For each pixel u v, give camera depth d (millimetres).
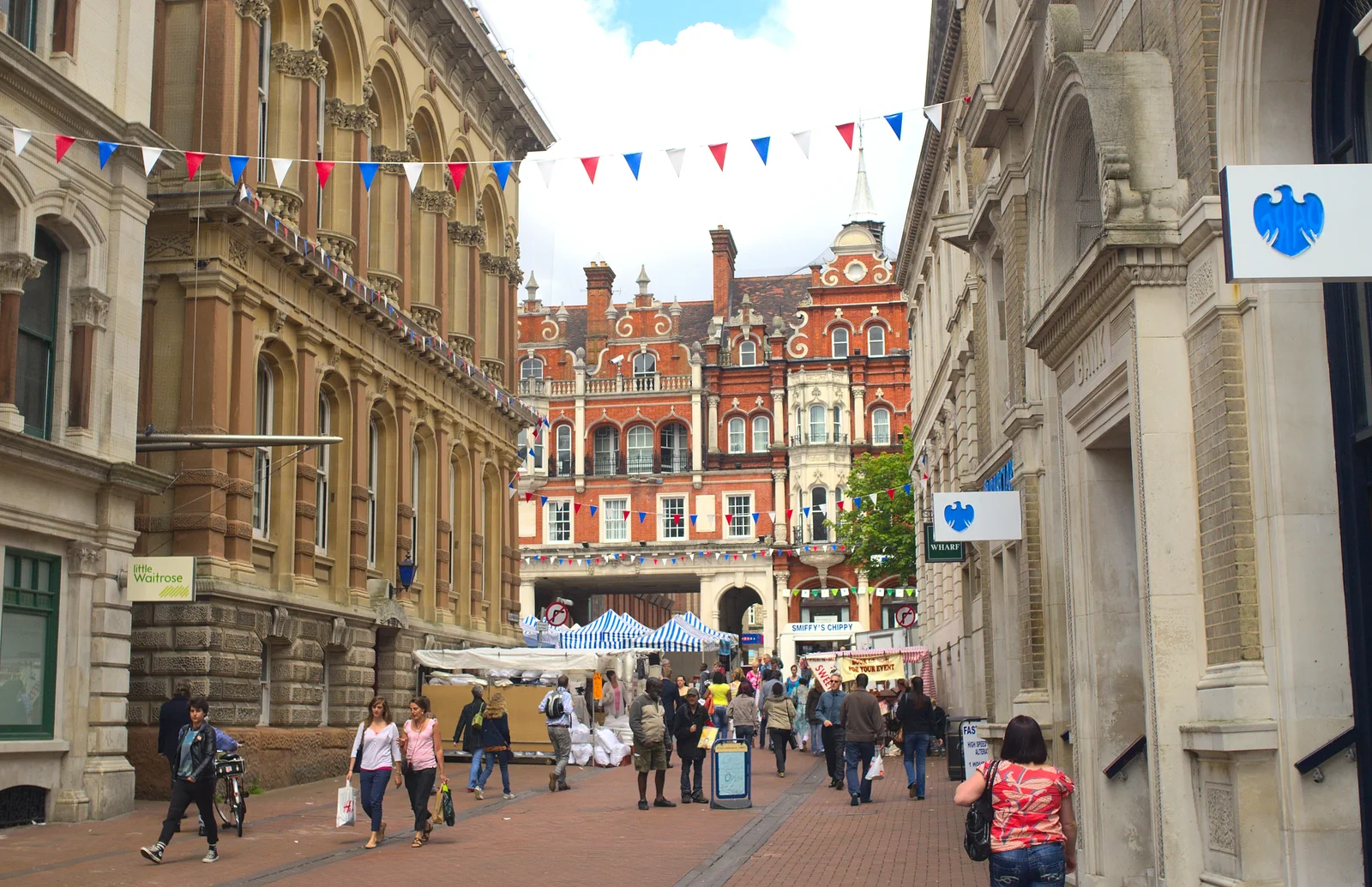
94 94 20844
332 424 29750
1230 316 10641
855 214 82375
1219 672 10734
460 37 35906
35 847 16719
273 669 26125
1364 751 9758
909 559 55938
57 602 19578
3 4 19453
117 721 20453
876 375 75812
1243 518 10438
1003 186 20062
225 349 24438
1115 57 11828
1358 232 7887
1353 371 10055
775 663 45625
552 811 21312
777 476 74875
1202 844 10852
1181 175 11445
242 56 25781
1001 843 8070
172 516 23750
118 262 21062
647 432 76938
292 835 18141
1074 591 13695
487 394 38344
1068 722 17031
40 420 20000
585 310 84875
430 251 35312
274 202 26312
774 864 15094
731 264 83375
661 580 75875
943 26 32625
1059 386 14234
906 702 23141
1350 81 10094
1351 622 9953
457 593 37156
